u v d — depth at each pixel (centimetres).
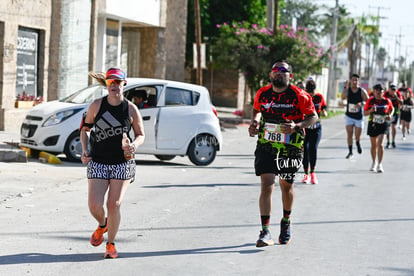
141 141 879
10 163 1741
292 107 973
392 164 2247
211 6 5681
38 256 891
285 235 1009
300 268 873
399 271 869
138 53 4159
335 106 9462
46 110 1834
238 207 1323
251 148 2730
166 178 1697
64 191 1416
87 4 3142
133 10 3672
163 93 1942
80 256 899
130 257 904
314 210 1314
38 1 2750
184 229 1098
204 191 1505
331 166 2136
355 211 1315
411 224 1198
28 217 1145
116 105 865
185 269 850
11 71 2570
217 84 6294
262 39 4422
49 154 1834
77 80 3097
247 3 5738
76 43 3056
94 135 873
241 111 4853
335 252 968
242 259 912
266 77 4391
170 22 4531
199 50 3491
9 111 2527
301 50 4356
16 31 2595
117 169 869
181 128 1955
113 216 874
